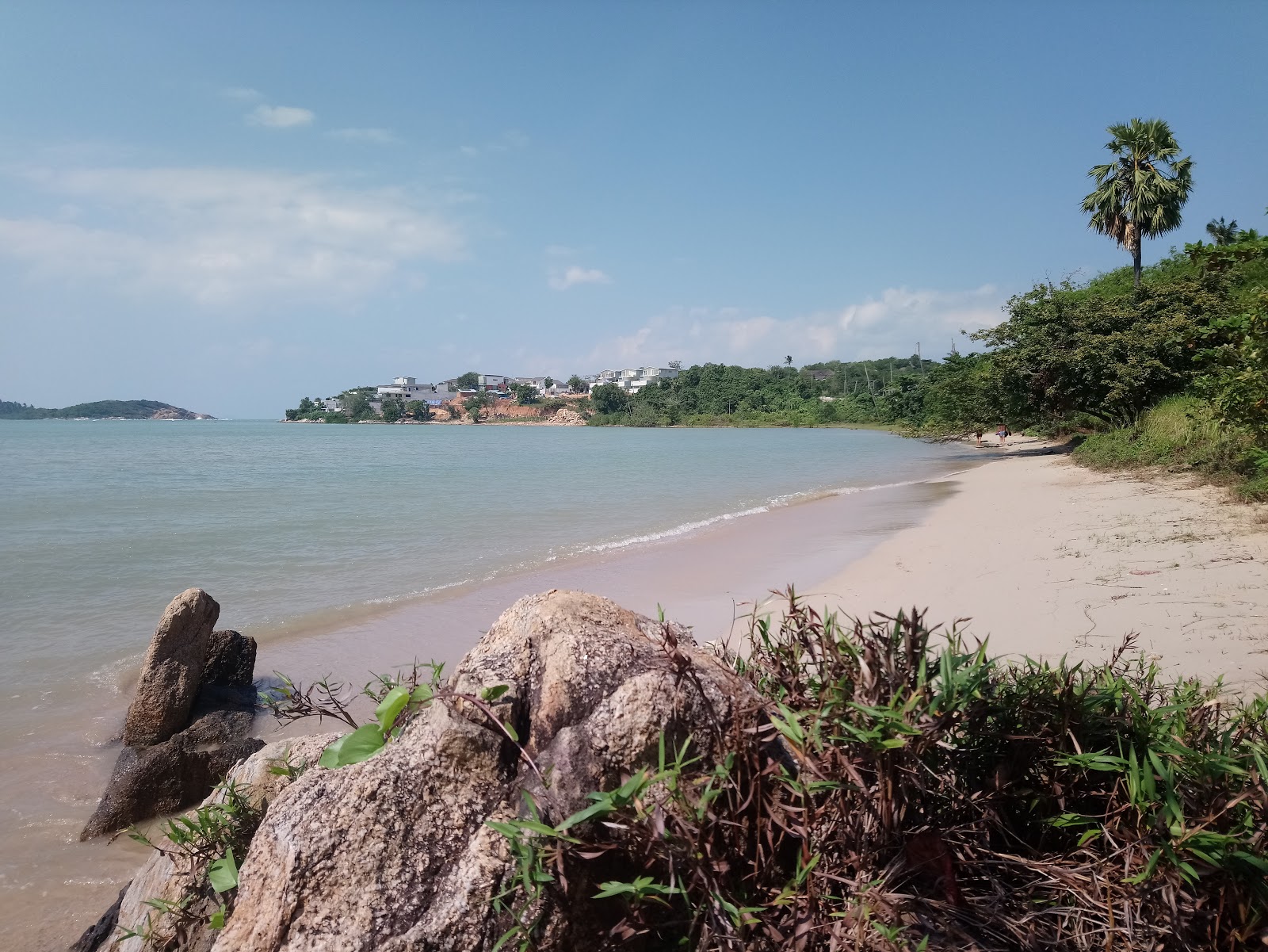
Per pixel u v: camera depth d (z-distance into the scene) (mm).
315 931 1654
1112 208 29500
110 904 4523
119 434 100500
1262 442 11430
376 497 23203
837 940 1710
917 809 1978
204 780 5766
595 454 50219
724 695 1999
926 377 69250
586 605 2270
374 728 2057
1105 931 1782
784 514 17672
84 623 9586
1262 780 1955
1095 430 30688
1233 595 6637
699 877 1703
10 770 5941
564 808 1750
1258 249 12094
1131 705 2385
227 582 11547
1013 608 7336
